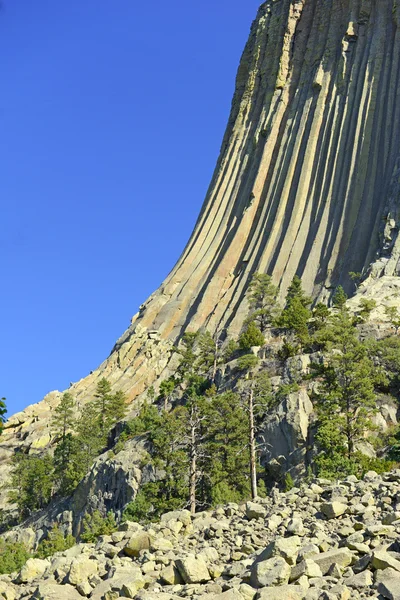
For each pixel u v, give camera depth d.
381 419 65.75
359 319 89.94
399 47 161.00
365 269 129.12
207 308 148.50
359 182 148.00
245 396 73.00
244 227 160.00
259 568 15.45
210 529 21.50
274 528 20.42
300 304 105.00
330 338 76.00
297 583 14.81
